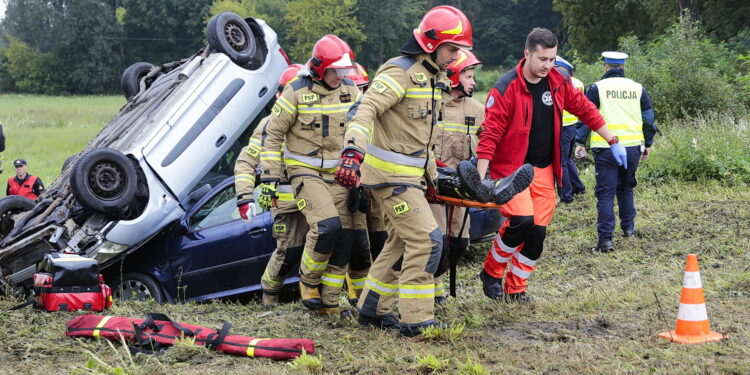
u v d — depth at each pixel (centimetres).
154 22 9319
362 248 583
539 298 577
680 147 1086
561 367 393
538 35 497
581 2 3362
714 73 1379
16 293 720
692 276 426
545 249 830
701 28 2522
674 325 452
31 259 718
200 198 776
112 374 429
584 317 496
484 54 9181
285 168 589
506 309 536
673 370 374
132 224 727
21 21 9819
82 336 504
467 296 639
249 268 721
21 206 851
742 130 1155
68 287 600
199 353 458
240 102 877
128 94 1018
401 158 453
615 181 787
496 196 447
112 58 9388
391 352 441
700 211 891
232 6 8881
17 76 9500
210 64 857
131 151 754
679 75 1366
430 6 9025
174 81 866
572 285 653
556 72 522
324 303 571
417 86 447
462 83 586
